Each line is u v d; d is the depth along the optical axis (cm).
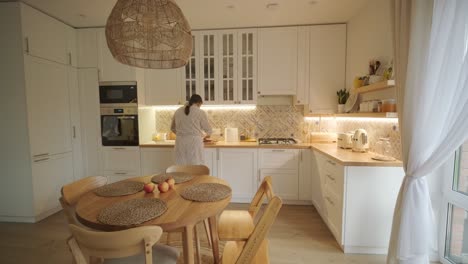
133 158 343
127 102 337
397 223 172
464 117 133
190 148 292
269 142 337
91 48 335
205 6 270
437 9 146
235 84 340
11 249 222
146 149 341
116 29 146
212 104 347
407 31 163
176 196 155
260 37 332
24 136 267
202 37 340
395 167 201
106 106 340
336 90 327
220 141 363
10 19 258
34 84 273
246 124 370
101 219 120
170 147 336
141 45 150
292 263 200
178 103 349
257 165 328
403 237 166
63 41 314
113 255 101
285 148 321
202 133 304
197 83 346
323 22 319
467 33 138
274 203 123
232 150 329
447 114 146
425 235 164
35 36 273
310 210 307
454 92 141
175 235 243
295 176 323
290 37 329
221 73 341
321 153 271
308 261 202
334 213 230
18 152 269
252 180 330
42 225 269
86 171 349
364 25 272
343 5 270
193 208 136
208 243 229
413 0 155
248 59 338
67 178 322
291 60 330
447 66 142
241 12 287
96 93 339
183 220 122
